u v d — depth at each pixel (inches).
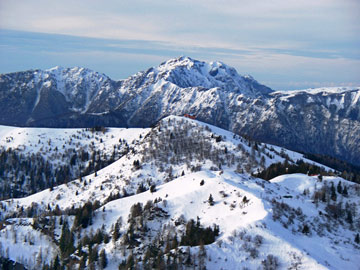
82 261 7347.4
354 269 6761.8
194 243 7327.8
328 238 7751.0
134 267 6820.9
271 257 6545.3
